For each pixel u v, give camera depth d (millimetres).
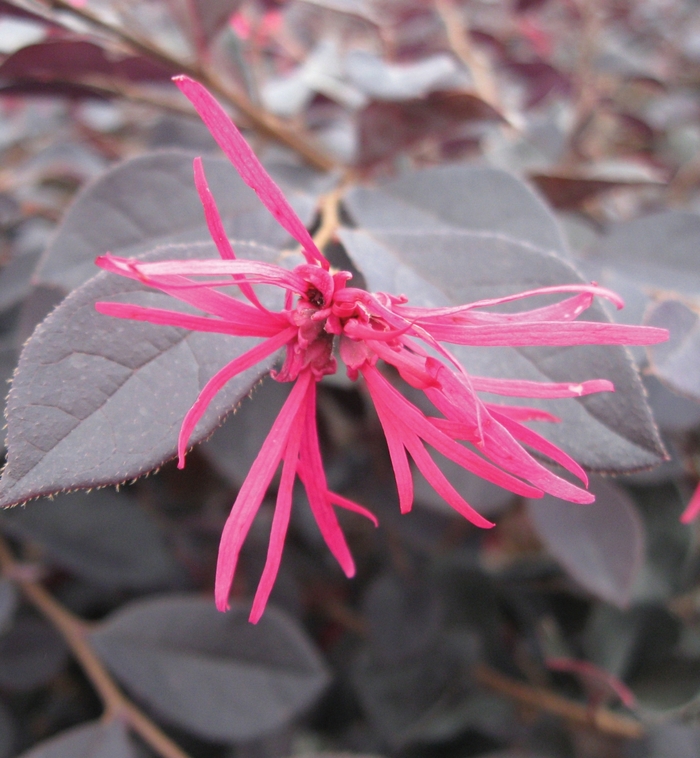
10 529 149
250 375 73
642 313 105
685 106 232
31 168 172
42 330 70
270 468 69
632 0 250
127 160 100
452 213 109
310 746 192
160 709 140
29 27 139
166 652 142
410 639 174
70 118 202
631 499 163
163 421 71
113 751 135
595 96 201
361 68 124
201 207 100
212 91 136
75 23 125
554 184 135
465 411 68
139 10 165
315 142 172
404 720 168
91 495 157
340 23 207
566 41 251
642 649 172
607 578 130
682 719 170
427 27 203
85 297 73
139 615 143
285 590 185
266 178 67
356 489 186
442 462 143
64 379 70
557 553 132
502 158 178
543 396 70
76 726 187
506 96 196
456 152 166
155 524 164
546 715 182
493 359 81
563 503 134
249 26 154
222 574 66
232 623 143
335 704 198
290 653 142
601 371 79
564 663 144
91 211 98
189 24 125
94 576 153
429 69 128
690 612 198
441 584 186
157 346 74
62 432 68
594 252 124
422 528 175
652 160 192
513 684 180
